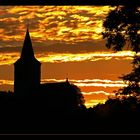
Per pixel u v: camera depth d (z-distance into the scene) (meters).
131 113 32.94
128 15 40.53
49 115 35.38
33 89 186.00
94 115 31.73
